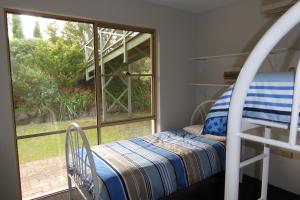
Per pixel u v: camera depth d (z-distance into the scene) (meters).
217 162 2.30
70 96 2.57
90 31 2.63
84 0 2.43
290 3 2.16
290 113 1.00
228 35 3.03
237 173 1.20
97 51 2.68
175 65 3.28
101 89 2.77
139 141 2.56
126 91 2.98
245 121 1.25
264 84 1.10
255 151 2.77
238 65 2.93
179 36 3.28
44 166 2.48
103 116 2.80
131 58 2.97
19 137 2.28
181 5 3.05
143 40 3.06
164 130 3.24
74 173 2.07
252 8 2.73
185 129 3.08
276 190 2.56
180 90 3.37
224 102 1.27
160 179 1.87
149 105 3.21
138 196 1.74
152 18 2.97
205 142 2.48
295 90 0.96
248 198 2.42
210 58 3.28
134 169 1.80
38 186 2.46
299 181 2.43
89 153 1.59
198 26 3.44
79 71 2.60
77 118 2.63
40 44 2.35
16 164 2.21
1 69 2.05
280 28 0.91
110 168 1.80
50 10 2.24
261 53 1.00
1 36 2.03
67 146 2.15
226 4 2.98
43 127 2.43
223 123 1.27
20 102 2.28
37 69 2.36
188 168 2.07
